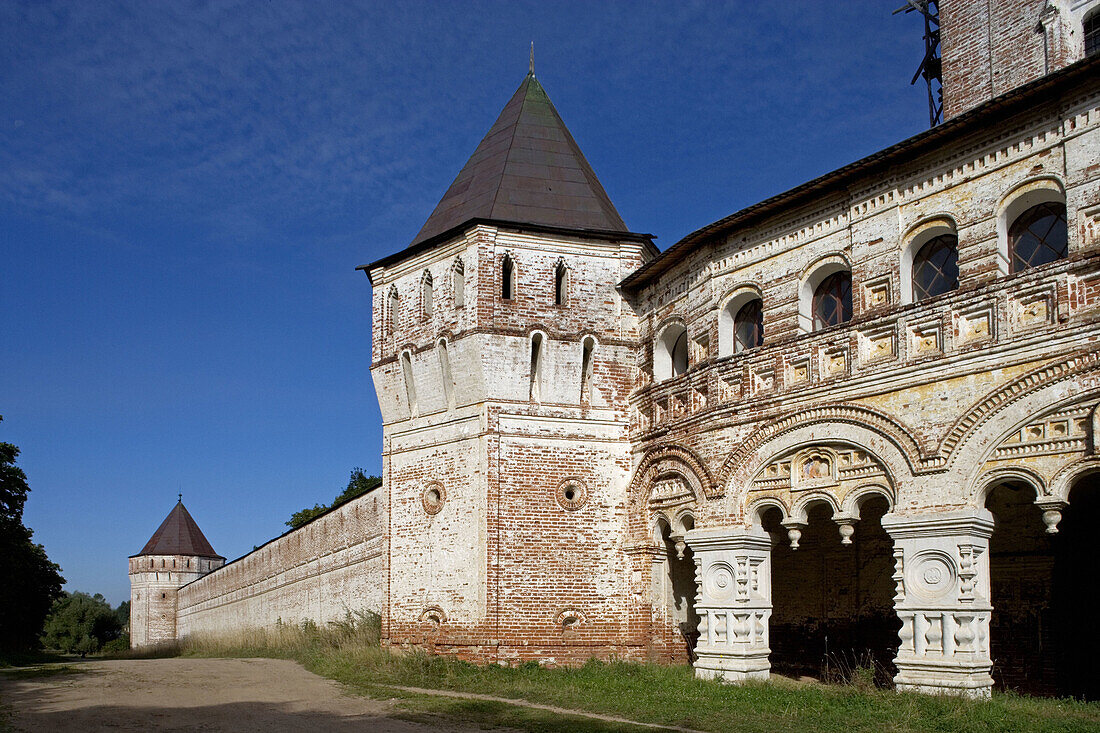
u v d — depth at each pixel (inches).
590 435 1037.8
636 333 1077.8
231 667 1046.4
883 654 910.4
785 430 809.5
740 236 895.7
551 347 1034.7
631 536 1015.6
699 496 891.4
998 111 684.1
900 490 713.0
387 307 1141.1
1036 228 691.4
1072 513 776.3
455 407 1042.1
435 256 1082.7
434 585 1023.6
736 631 823.7
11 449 1827.0
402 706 713.0
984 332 686.5
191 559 3543.3
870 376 748.0
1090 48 848.3
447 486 1033.5
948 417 691.4
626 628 1001.5
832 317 826.8
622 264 1079.6
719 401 881.5
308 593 1636.3
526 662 957.2
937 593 677.9
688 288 967.6
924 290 757.9
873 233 775.7
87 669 1002.7
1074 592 768.3
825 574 981.8
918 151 743.1
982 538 673.6
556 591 992.9
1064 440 626.2
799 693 701.3
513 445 1009.5
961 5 940.6
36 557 2032.5
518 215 1064.8
